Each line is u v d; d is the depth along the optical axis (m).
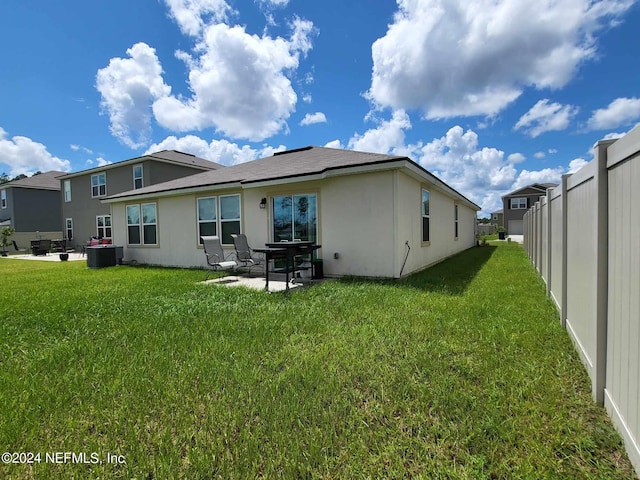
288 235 8.27
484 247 17.84
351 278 7.03
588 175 2.45
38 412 2.04
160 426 1.91
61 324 3.91
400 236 6.94
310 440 1.72
